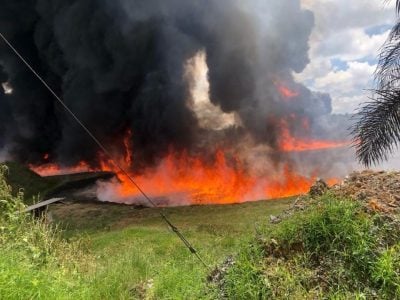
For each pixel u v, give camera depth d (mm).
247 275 4211
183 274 5668
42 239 6328
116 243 12062
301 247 4348
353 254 3998
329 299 3840
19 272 4121
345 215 4309
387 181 5031
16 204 6453
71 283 4922
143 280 6156
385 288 3740
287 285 4004
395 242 4078
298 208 5160
